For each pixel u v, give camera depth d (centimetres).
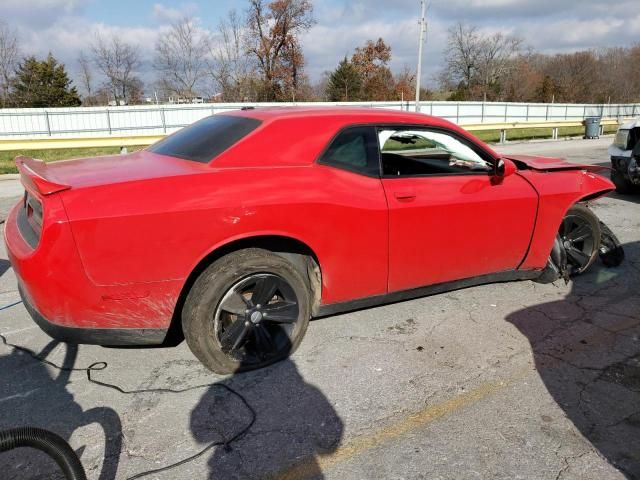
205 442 249
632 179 779
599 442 248
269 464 234
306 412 272
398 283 351
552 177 416
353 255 326
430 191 349
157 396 287
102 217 257
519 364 321
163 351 338
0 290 452
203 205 276
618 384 298
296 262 328
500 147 1889
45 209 255
